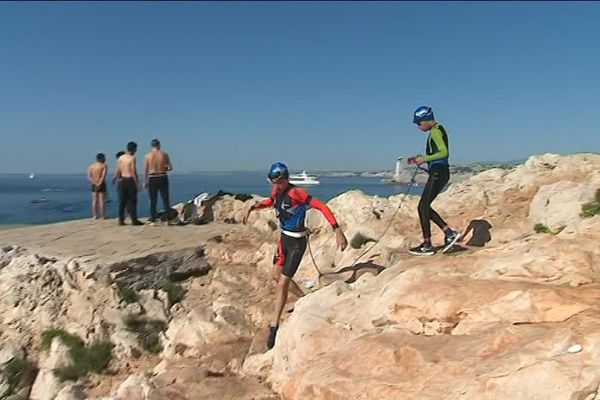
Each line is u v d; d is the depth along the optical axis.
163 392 6.79
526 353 4.33
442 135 8.07
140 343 9.25
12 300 9.67
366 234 11.07
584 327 4.37
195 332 9.11
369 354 5.39
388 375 5.05
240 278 10.82
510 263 6.08
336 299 6.94
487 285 5.69
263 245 11.56
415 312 5.76
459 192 13.02
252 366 7.50
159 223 14.09
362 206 12.51
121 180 13.86
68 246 11.12
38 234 12.53
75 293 9.75
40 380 8.79
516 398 4.04
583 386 3.82
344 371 5.38
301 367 6.14
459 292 5.65
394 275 7.06
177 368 7.95
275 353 7.09
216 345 8.88
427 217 8.27
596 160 12.99
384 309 6.11
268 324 9.20
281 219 7.42
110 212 27.19
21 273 10.00
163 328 9.57
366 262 9.53
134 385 7.21
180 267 10.78
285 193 7.33
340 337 6.24
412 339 5.41
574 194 9.60
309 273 11.08
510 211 11.03
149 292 10.09
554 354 4.19
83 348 9.07
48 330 9.33
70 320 9.44
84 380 8.72
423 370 4.85
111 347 9.13
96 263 9.98
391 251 9.02
